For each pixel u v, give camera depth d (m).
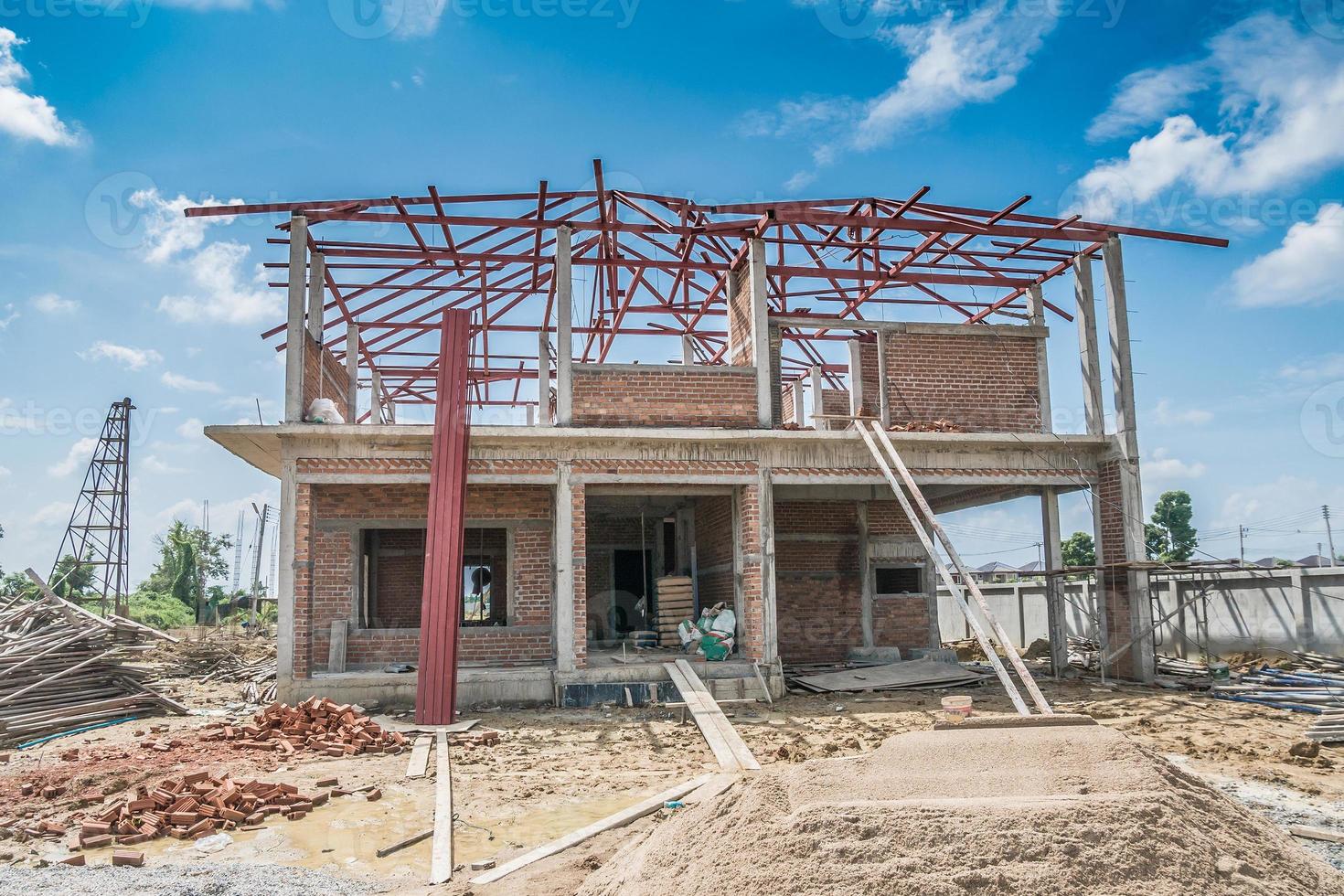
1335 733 11.06
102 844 7.38
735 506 16.33
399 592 18.33
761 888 4.73
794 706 14.55
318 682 14.27
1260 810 7.98
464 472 14.52
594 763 10.37
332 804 8.62
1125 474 16.52
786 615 20.02
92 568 40.72
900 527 20.91
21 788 9.27
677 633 18.61
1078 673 18.03
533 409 24.48
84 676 14.45
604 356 22.70
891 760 5.89
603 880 5.81
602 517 21.61
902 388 16.84
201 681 20.86
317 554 16.69
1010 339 17.42
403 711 14.13
